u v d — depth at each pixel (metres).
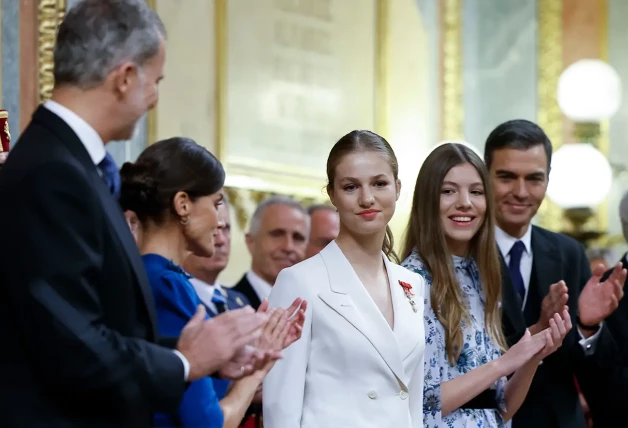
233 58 13.27
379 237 6.97
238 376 5.23
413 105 15.26
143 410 4.84
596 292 8.90
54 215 4.71
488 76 16.03
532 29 16.28
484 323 7.98
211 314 9.22
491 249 8.09
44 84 10.85
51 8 10.91
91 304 4.75
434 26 15.62
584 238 15.72
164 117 12.40
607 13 16.30
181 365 4.95
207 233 6.03
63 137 4.93
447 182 7.99
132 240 5.05
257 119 13.47
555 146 16.08
